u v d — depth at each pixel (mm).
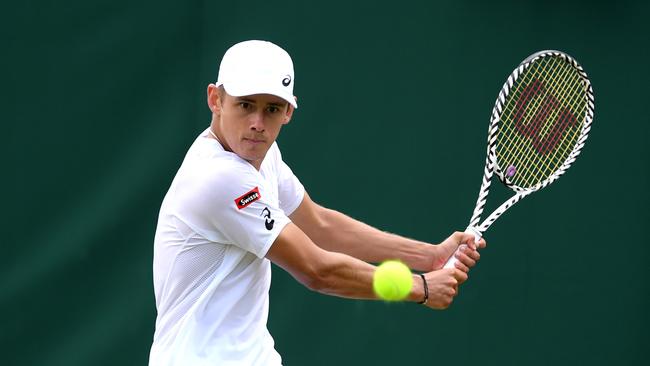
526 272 18641
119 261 17281
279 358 11969
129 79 17250
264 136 10742
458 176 18375
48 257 17016
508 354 18641
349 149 18203
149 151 17359
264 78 10508
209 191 10680
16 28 16797
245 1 17750
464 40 18281
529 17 18266
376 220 18281
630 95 18516
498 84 18312
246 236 10852
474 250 13492
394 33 18219
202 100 17578
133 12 17234
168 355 11211
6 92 16797
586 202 18656
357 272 11352
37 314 16984
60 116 17031
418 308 18562
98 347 17219
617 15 18391
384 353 18438
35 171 16953
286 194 12891
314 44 18062
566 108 15086
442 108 18328
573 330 18734
